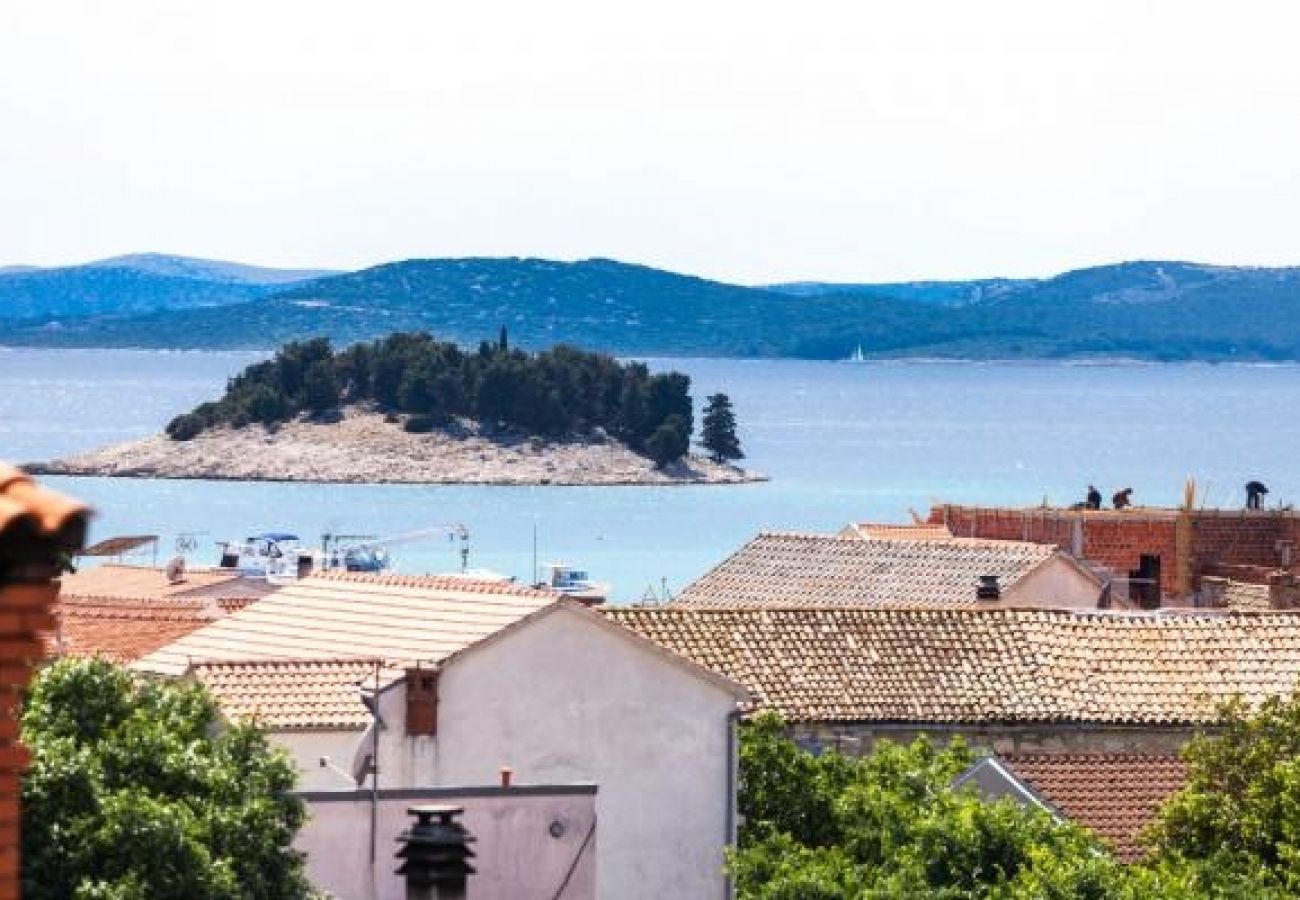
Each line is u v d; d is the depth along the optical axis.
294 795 81.50
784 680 142.62
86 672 76.69
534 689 110.81
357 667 110.06
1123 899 97.38
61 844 70.75
